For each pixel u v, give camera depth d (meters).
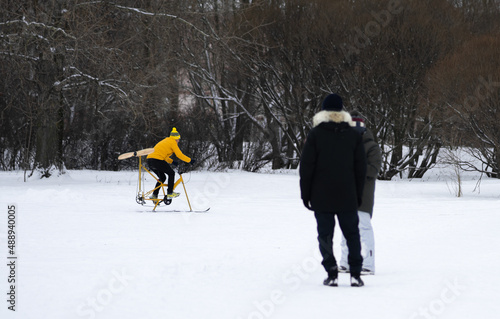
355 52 60.44
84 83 45.72
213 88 77.44
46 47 42.69
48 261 13.05
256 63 67.00
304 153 11.04
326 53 61.72
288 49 63.84
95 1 45.56
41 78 45.00
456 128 43.75
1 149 60.72
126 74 45.31
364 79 60.44
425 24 58.66
